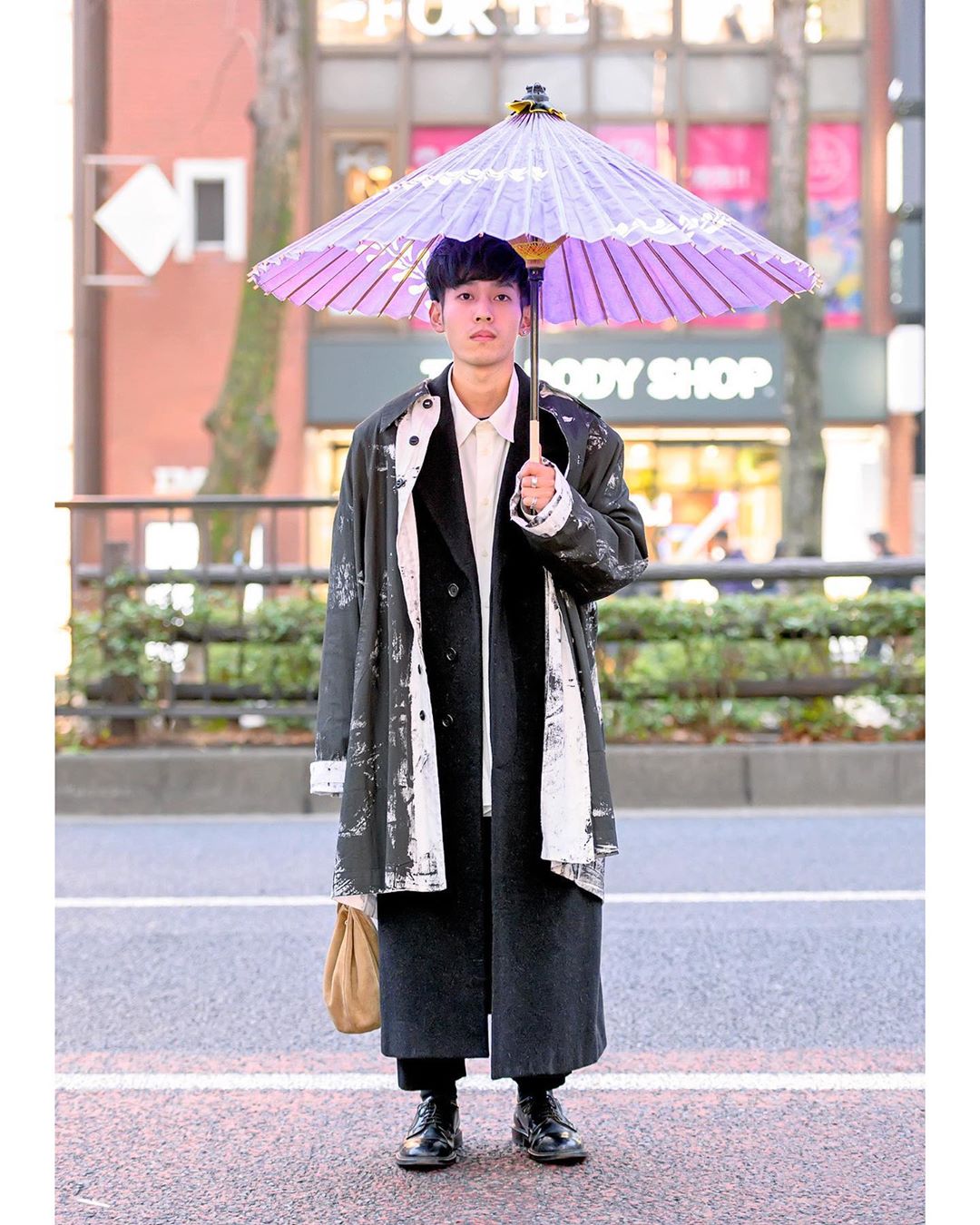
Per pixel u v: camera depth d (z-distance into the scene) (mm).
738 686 11258
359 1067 5066
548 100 3729
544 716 3930
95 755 10789
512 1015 3893
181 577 11297
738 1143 4250
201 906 7547
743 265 3955
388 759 3906
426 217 3451
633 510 4105
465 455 4004
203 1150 4250
